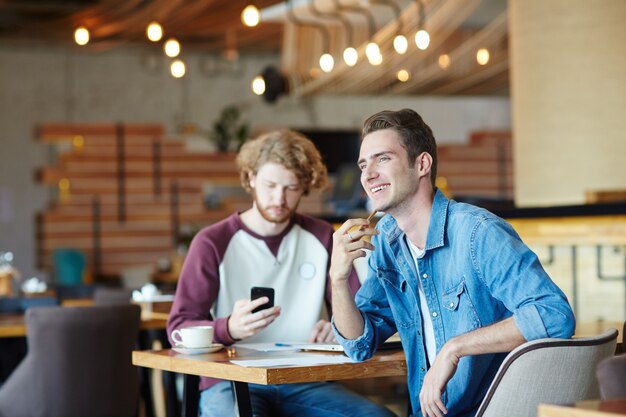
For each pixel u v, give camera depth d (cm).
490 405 242
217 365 281
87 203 1426
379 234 297
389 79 1350
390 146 280
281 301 365
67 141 1507
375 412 330
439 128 1906
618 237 565
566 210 577
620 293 592
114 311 440
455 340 258
